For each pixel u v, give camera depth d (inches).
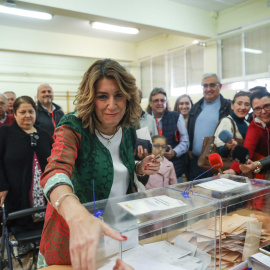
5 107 118.8
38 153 79.9
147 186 86.2
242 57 141.1
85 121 34.8
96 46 217.3
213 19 163.5
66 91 293.3
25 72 272.2
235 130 81.8
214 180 42.9
